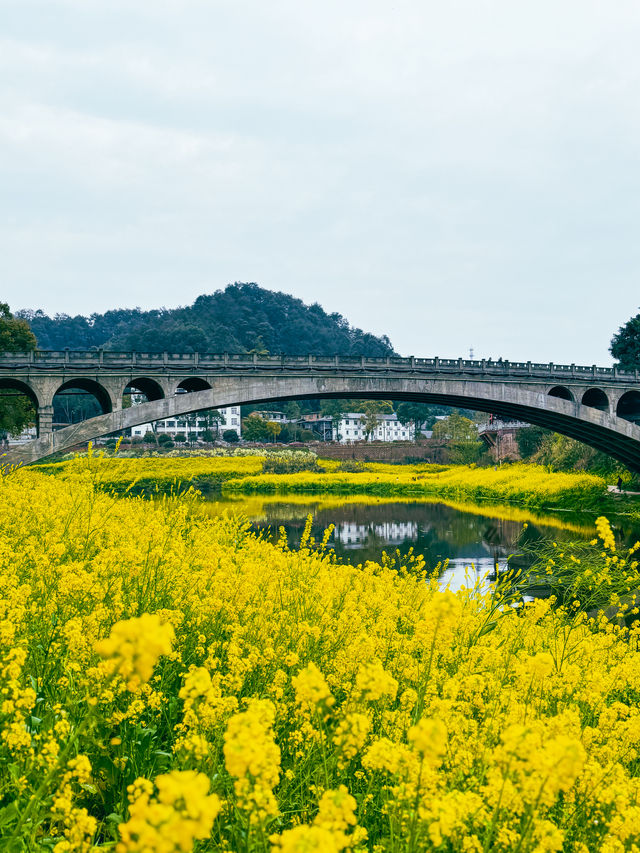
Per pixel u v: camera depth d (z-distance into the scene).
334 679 6.57
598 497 60.31
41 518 11.91
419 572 14.04
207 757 4.43
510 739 3.61
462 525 49.19
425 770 3.75
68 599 7.22
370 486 86.12
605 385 55.53
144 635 2.78
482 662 7.40
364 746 5.37
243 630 7.35
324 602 9.12
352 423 183.12
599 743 5.74
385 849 4.02
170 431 164.12
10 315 57.41
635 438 55.34
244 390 41.47
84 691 5.39
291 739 5.43
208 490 82.50
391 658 7.61
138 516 14.48
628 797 4.54
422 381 47.62
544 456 85.56
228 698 4.69
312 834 2.54
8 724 4.43
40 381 36.38
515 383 51.59
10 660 4.95
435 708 5.27
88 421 36.78
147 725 5.93
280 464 101.38
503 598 11.41
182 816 2.34
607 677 7.36
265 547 13.43
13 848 3.67
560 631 10.20
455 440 119.56
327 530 14.35
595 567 11.85
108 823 5.00
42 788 3.75
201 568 10.77
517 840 3.71
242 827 3.94
